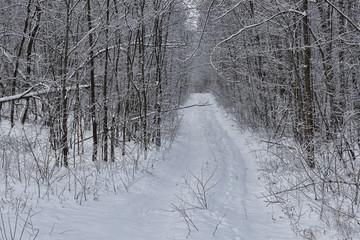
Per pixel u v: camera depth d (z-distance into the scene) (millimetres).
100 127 11641
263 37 16750
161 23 13188
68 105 9867
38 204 5547
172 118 16250
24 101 15203
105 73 10234
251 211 7043
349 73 11320
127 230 5141
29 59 13570
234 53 18344
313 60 11539
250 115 19375
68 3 8961
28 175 7137
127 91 11500
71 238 4277
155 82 14031
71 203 5961
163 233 5289
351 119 8672
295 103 12562
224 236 5328
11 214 4770
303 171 7969
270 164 10234
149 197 7516
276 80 15914
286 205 6641
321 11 11133
